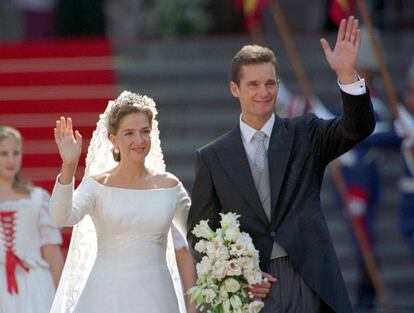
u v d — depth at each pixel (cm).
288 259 2166
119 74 4625
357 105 2111
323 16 5069
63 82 4591
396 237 4153
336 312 2142
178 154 4347
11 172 2761
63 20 5359
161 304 2231
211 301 2158
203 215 2216
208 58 4700
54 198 2166
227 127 4456
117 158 2312
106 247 2247
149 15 5509
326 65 4622
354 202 3547
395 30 4906
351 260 4053
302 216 2169
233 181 2188
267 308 2155
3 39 5766
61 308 2300
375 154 3556
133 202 2244
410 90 3506
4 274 2716
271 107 2191
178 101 4534
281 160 2183
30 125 4366
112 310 2216
